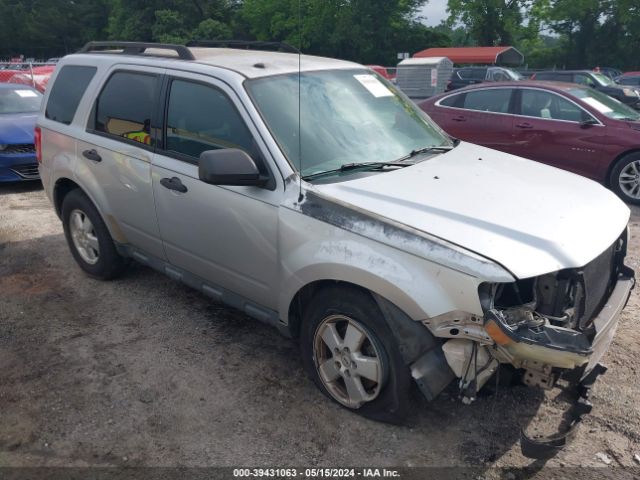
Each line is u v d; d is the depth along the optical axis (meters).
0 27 74.75
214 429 3.22
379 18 50.66
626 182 7.91
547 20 53.97
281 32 52.69
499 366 2.74
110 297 4.82
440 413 3.31
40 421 3.30
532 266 2.63
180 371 3.76
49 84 5.25
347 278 2.98
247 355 3.94
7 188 8.68
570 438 2.80
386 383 3.07
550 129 8.36
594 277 3.01
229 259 3.65
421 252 2.76
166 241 4.11
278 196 3.29
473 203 3.05
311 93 3.77
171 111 3.96
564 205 3.16
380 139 3.78
